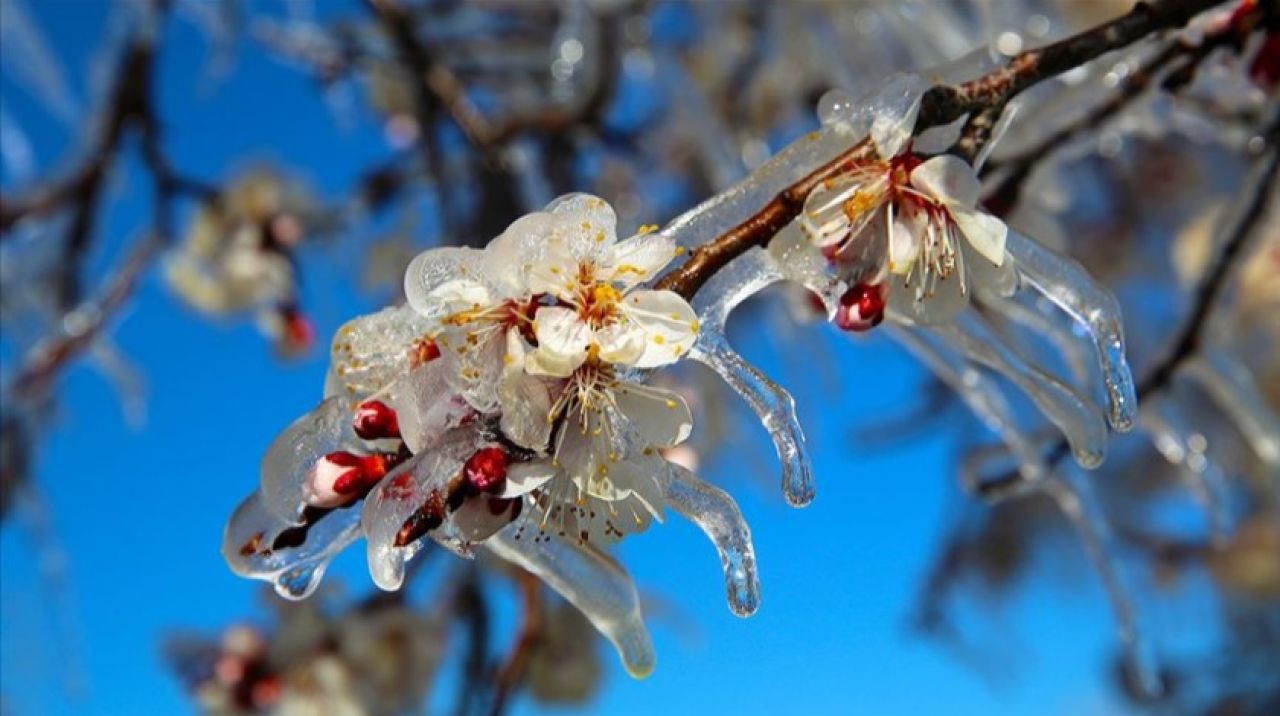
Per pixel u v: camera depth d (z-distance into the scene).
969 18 0.86
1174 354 0.63
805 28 0.97
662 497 0.48
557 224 0.48
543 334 0.48
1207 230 0.92
